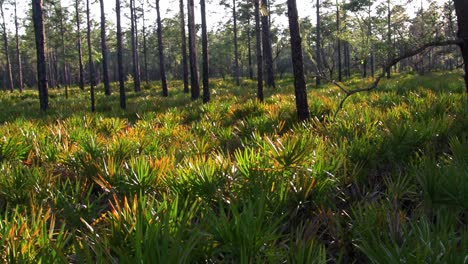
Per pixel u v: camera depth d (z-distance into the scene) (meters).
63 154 5.86
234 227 2.79
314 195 3.97
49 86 56.66
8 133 7.42
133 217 3.06
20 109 19.48
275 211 3.47
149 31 51.53
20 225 3.21
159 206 3.33
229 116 11.43
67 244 3.43
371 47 6.80
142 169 4.46
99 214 3.90
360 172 4.57
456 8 5.85
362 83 25.42
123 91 18.55
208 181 4.04
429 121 6.14
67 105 20.61
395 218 3.11
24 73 82.44
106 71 32.78
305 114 9.30
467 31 5.77
